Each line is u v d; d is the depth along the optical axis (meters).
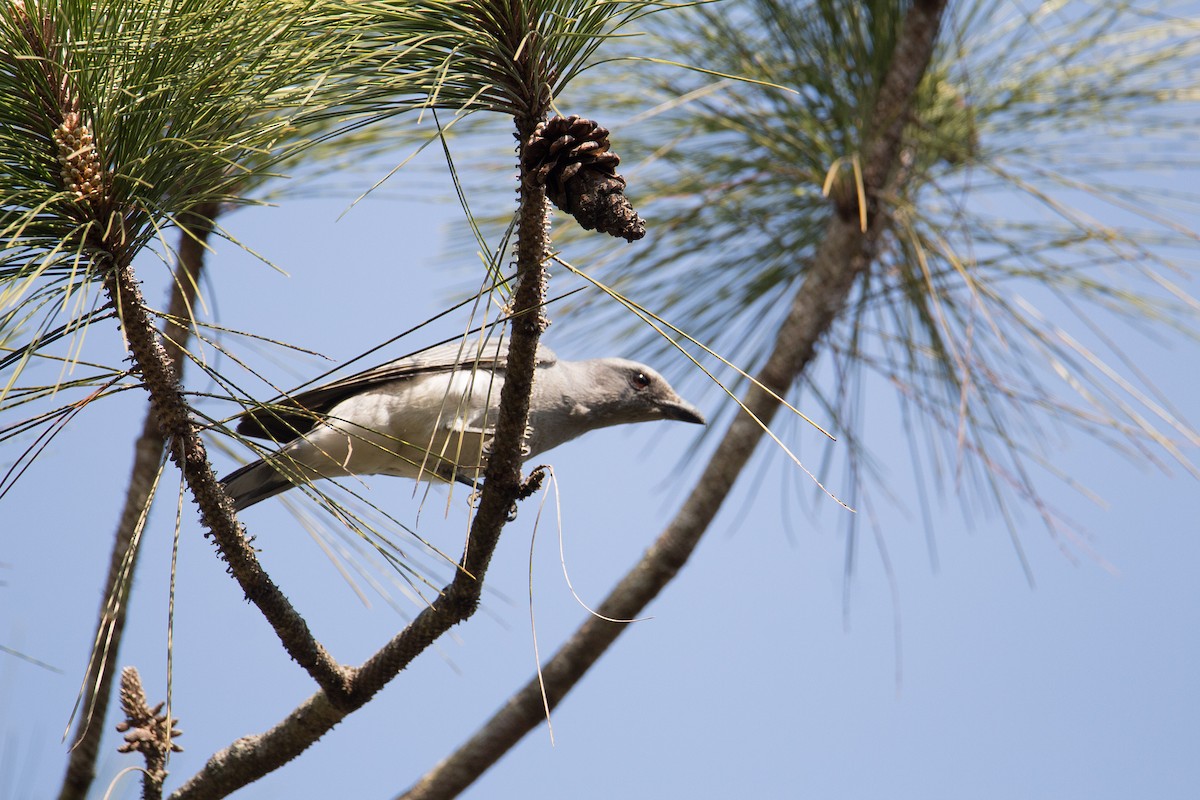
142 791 6.31
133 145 5.06
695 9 9.11
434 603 6.22
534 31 5.03
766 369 9.21
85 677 5.08
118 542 7.85
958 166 9.30
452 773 8.64
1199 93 8.78
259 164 5.62
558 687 8.70
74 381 5.11
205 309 4.91
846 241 9.27
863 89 9.22
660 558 8.87
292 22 4.96
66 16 4.79
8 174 4.97
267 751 6.49
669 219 9.55
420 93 5.25
